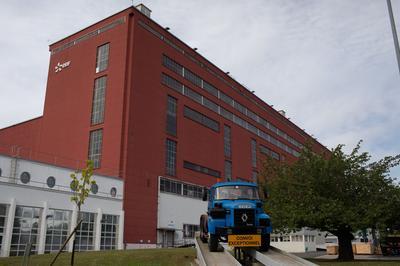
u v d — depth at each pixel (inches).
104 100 2283.5
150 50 2421.3
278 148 3865.7
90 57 2452.0
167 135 2423.7
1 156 1555.1
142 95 2285.9
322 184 1010.1
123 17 2377.0
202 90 2859.3
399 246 1747.0
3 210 1478.8
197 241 790.5
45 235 1592.0
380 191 1009.5
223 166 2935.5
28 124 2682.1
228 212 640.4
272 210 1008.9
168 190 2341.3
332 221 944.3
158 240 2192.4
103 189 1919.3
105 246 1865.2
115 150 2124.8
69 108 2444.6
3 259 996.6
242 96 3393.2
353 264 869.8
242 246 616.7
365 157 1049.5
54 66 2632.9
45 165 1702.8
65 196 1710.1
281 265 520.1
